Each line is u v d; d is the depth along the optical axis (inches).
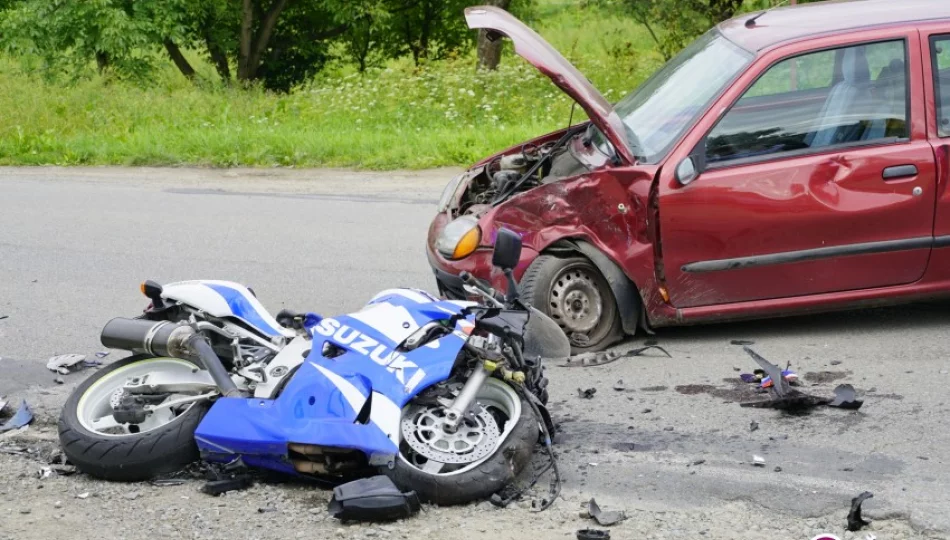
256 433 191.2
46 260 386.0
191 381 211.8
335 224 433.1
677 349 275.0
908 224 268.4
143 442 199.3
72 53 938.1
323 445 185.6
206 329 220.8
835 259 269.1
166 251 394.9
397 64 1151.6
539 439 214.1
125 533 181.6
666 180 265.9
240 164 593.9
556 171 291.7
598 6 919.0
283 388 202.7
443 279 281.6
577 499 192.5
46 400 252.7
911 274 271.1
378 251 387.5
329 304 325.4
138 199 496.1
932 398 234.5
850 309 279.4
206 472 203.6
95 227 437.4
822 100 271.1
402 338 198.1
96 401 212.5
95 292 344.2
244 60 1048.8
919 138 269.0
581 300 274.2
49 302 334.0
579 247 271.4
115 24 916.0
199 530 181.9
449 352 195.3
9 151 625.9
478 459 188.9
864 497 181.0
